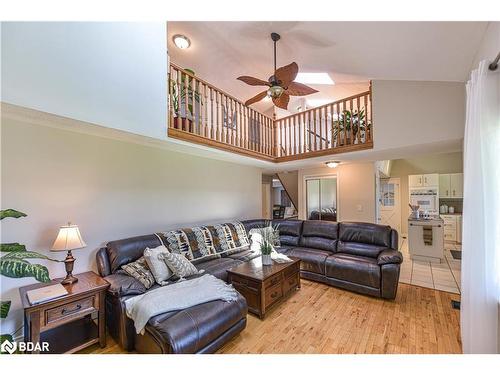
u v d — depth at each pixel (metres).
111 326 2.22
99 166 2.78
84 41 2.02
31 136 2.25
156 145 3.25
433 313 2.74
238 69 5.04
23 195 2.21
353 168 5.36
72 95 1.94
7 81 1.59
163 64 2.73
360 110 4.16
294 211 8.37
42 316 1.76
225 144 3.75
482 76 1.58
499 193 1.57
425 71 2.44
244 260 3.57
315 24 2.16
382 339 2.24
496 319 1.57
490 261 1.59
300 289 3.48
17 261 1.54
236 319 2.12
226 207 4.78
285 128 4.91
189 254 3.29
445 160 6.96
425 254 4.97
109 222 2.87
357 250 3.80
